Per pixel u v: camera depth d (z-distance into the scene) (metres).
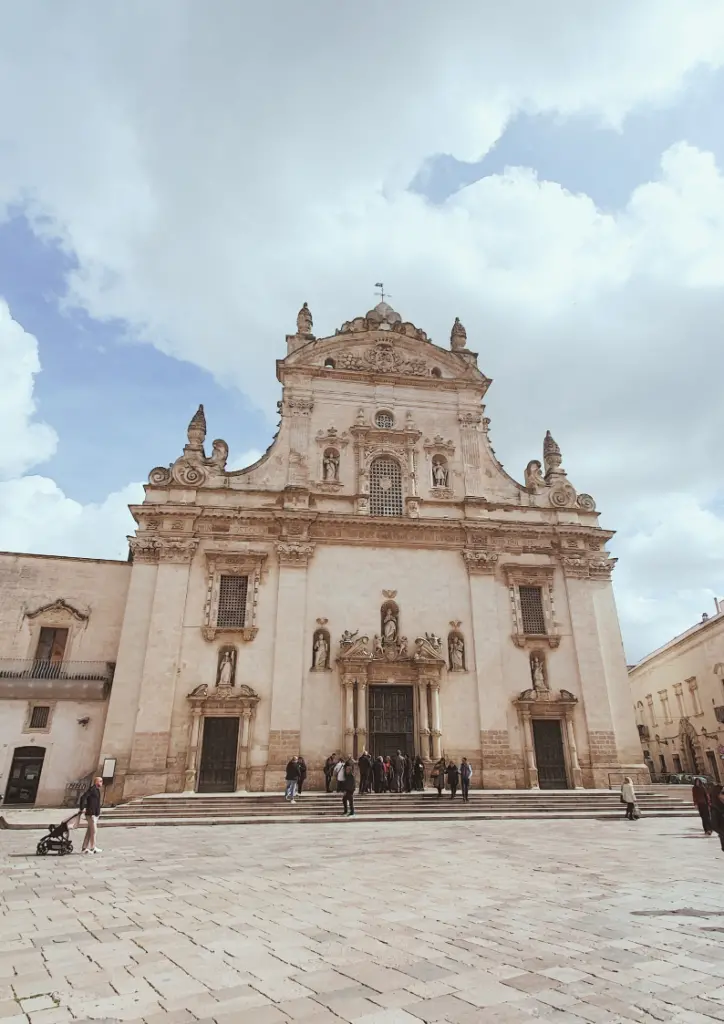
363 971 7.14
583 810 25.89
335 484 36.53
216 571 33.16
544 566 36.19
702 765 45.50
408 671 32.91
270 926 9.03
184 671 31.25
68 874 13.28
